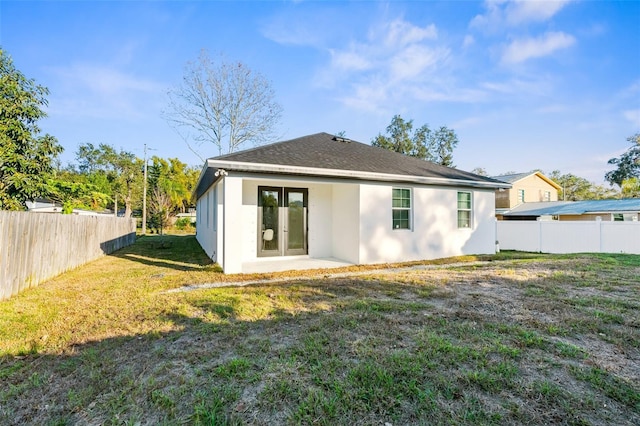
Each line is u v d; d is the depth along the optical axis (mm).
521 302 4527
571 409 2082
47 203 18016
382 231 9023
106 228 11703
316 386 2404
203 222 14141
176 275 7125
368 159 9961
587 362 2732
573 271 6883
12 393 2385
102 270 7961
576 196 41188
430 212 9805
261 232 9344
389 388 2336
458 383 2404
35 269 6070
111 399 2281
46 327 3789
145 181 24984
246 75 22297
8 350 3137
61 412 2168
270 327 3654
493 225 11000
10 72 8484
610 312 4027
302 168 7660
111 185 30516
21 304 4785
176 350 3082
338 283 6008
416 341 3178
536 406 2121
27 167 8250
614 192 38938
